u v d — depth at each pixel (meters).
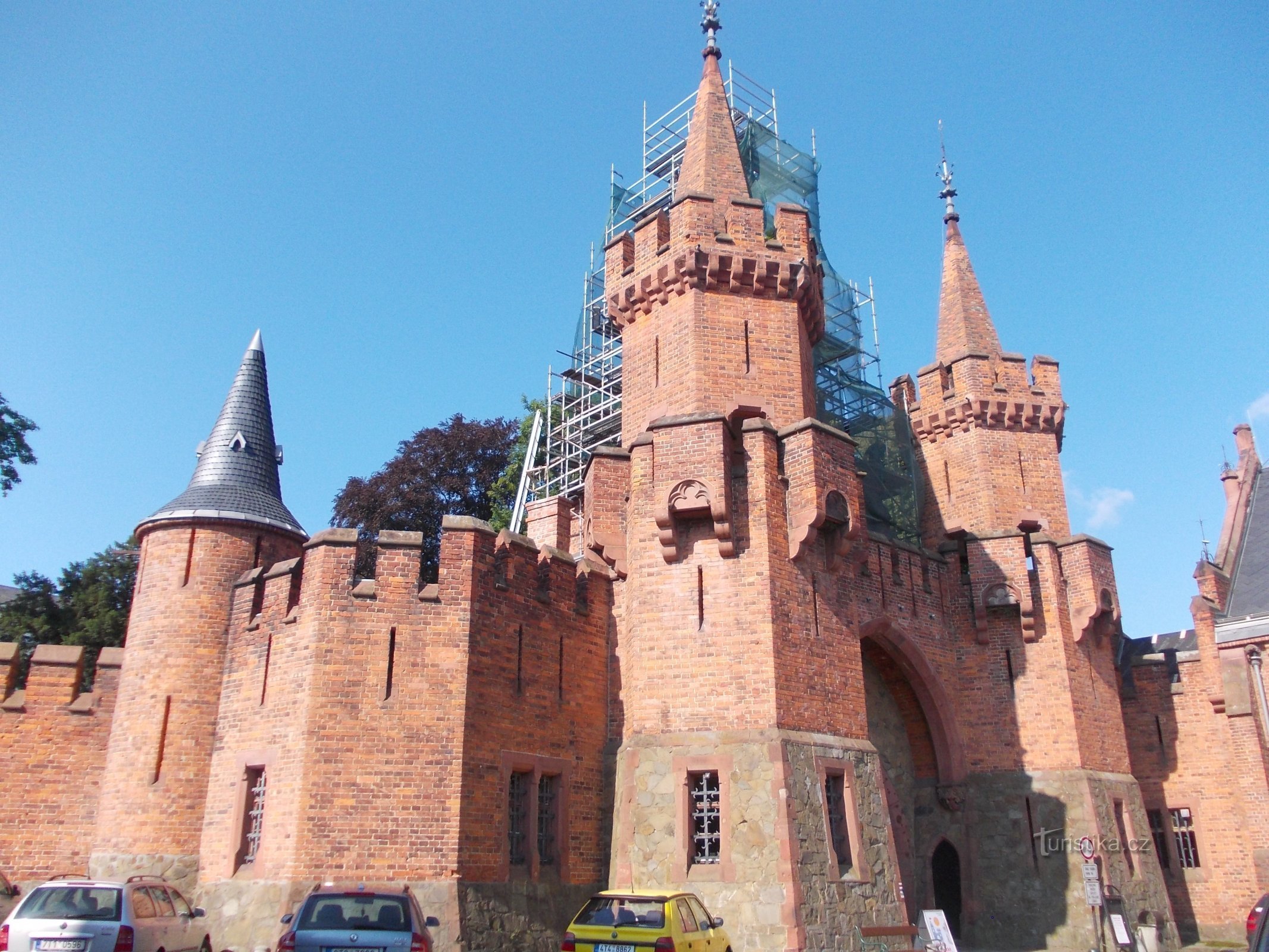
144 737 22.80
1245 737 31.48
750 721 21.22
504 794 20.97
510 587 22.52
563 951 15.18
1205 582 35.72
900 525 33.78
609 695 24.55
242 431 26.84
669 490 22.86
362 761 19.81
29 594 42.12
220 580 24.09
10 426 29.34
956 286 37.28
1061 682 28.77
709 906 19.70
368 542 39.91
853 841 21.48
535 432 43.94
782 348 27.11
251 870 19.97
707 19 32.34
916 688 29.20
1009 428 34.28
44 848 23.34
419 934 13.52
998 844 27.95
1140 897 27.34
